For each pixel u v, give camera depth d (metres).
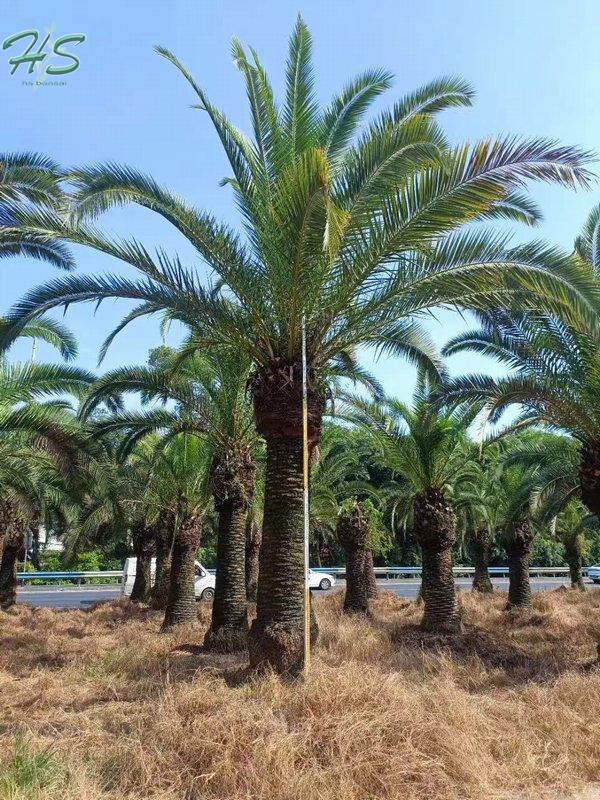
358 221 8.17
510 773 5.45
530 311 11.09
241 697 6.55
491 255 8.42
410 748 5.28
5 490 16.19
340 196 8.24
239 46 9.30
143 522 24.05
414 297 9.19
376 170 7.96
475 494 24.53
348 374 12.70
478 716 6.23
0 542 17.05
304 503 8.20
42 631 15.60
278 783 4.80
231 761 5.08
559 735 6.16
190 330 11.70
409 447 15.41
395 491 23.42
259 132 9.41
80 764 5.11
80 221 8.16
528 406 12.16
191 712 6.02
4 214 8.39
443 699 6.43
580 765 5.64
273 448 8.94
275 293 8.80
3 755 5.30
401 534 44.84
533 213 9.30
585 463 11.36
